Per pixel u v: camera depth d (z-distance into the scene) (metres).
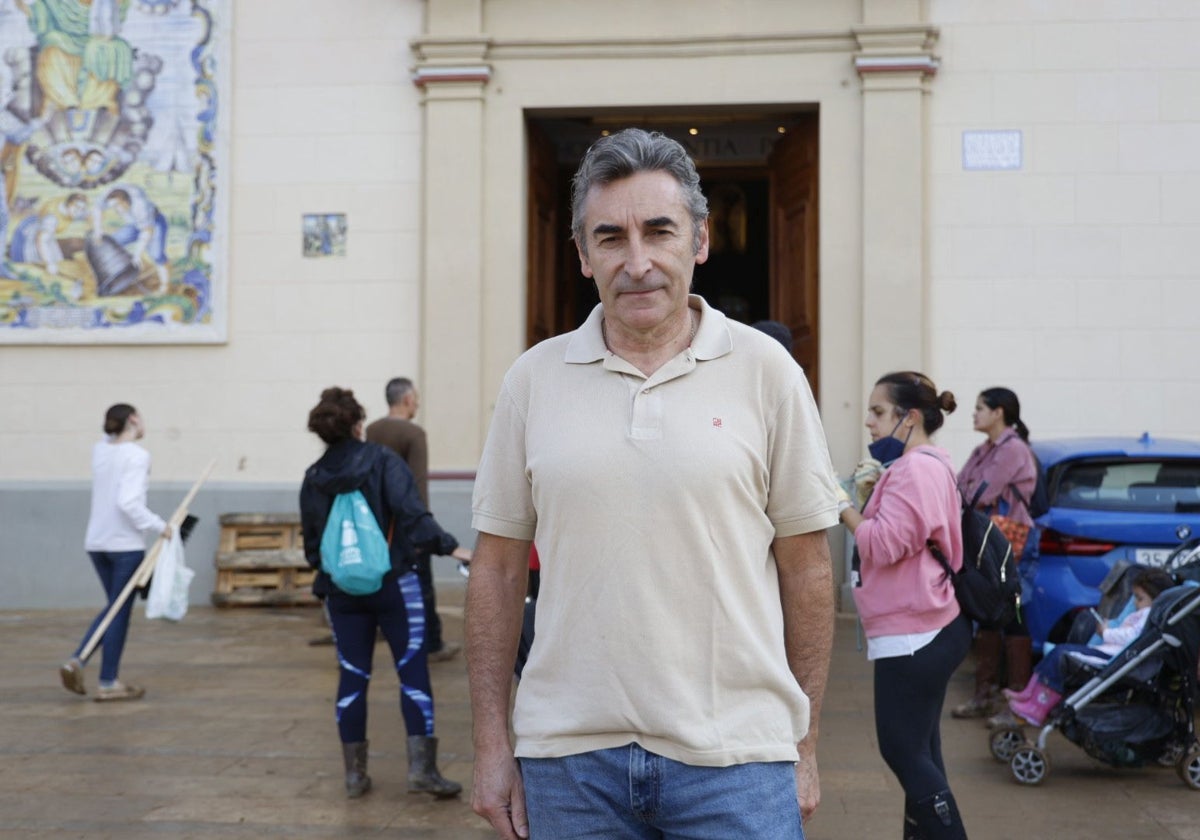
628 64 11.92
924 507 4.36
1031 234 11.59
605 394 2.67
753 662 2.60
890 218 11.59
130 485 8.48
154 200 12.42
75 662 8.12
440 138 12.02
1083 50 11.57
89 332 12.44
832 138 11.75
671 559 2.57
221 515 12.24
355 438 6.21
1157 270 11.50
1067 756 7.02
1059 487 8.24
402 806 5.98
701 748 2.54
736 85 11.82
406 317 12.17
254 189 12.37
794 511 2.71
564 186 14.31
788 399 2.70
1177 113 11.50
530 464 2.70
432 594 9.64
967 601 4.44
